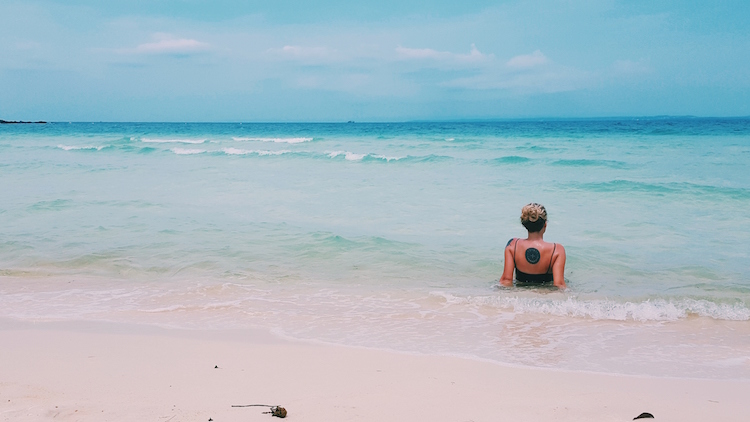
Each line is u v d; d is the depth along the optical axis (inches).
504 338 199.0
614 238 386.0
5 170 856.3
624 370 165.8
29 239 388.8
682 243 368.8
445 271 306.8
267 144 1616.6
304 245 366.3
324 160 1005.2
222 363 169.5
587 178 721.6
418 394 142.3
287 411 129.5
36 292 272.1
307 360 172.7
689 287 271.1
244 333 205.3
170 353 179.9
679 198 545.6
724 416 128.1
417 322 219.9
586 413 129.3
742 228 413.1
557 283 269.3
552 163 908.0
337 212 494.9
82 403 134.8
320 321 222.1
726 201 526.6
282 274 303.3
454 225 434.9
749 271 300.5
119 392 143.3
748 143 1336.1
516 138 1761.8
